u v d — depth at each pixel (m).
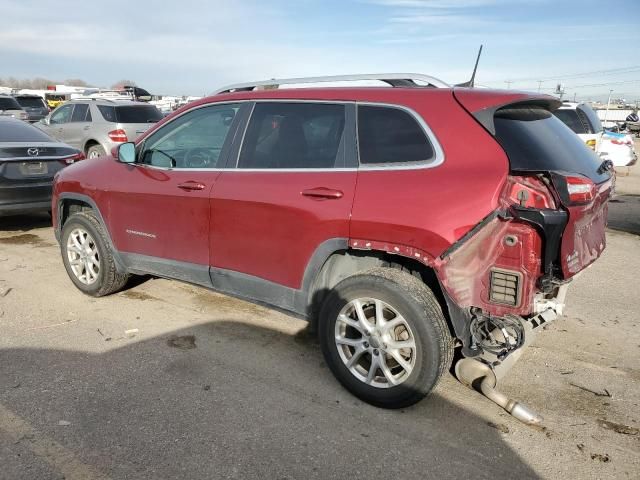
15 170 6.80
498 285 2.80
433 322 2.95
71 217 4.89
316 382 3.51
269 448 2.82
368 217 3.07
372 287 3.09
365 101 3.35
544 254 2.72
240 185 3.67
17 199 6.82
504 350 2.93
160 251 4.27
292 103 3.64
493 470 2.70
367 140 3.27
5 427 2.92
